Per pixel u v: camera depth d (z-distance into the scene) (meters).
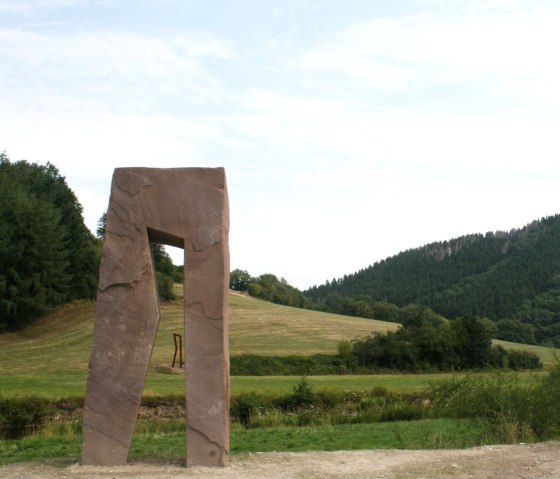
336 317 64.69
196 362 11.18
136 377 11.27
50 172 66.38
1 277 52.00
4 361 41.12
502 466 11.41
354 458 12.09
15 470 10.98
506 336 77.88
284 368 41.31
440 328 47.84
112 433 11.18
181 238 11.47
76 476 10.40
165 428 19.81
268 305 69.81
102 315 11.39
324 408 23.98
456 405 20.62
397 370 43.53
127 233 11.52
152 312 11.38
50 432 19.03
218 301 11.28
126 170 11.64
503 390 17.48
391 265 156.12
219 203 11.48
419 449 13.82
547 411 16.30
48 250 54.62
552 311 93.69
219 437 11.08
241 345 46.47
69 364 39.53
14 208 54.34
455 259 144.62
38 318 54.97
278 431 19.03
